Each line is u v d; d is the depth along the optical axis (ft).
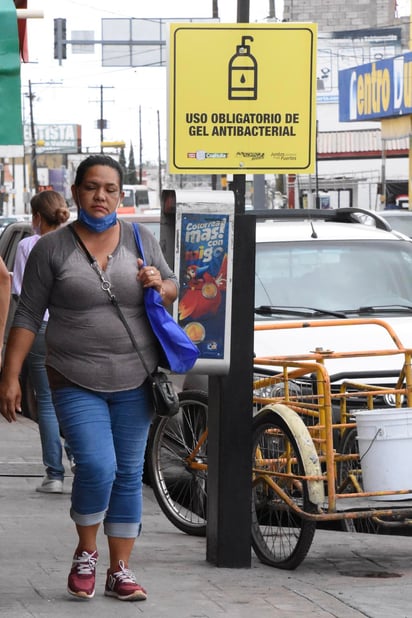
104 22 173.27
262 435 30.60
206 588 27.27
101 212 25.11
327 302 39.75
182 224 28.12
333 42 324.39
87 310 25.25
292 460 29.78
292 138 29.60
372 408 31.37
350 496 28.94
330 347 36.52
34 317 25.70
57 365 25.40
